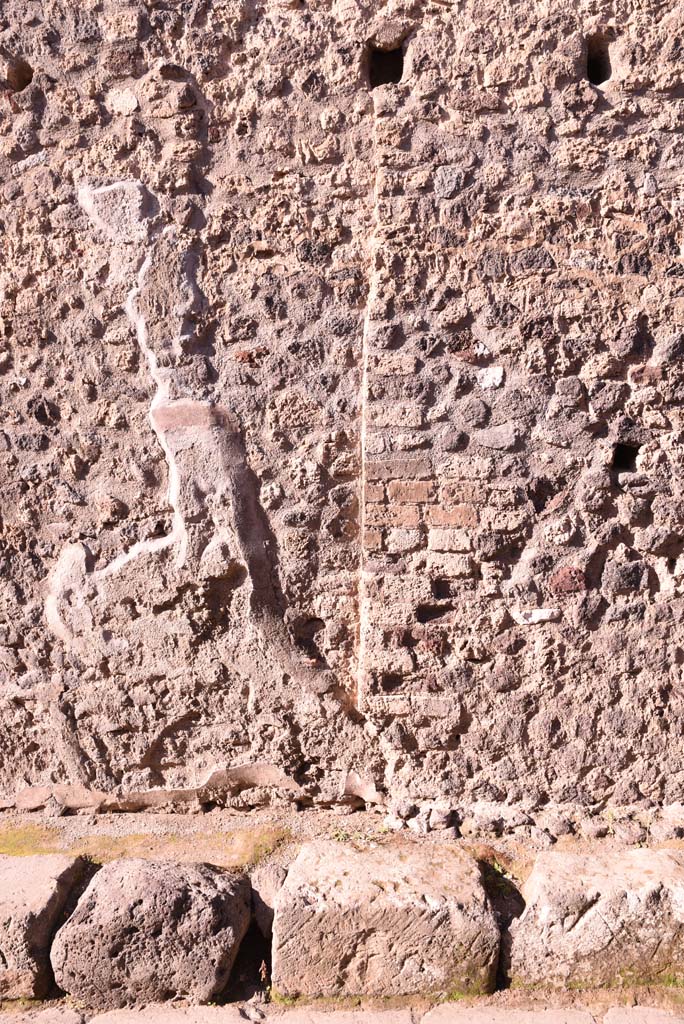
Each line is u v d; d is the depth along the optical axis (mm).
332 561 3221
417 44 3039
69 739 3375
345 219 3133
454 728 3182
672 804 3164
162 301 3188
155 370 3215
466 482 3088
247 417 3203
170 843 3223
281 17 3125
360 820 3262
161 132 3176
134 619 3303
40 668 3375
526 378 3064
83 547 3309
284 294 3160
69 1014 2748
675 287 3029
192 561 3230
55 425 3295
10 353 3297
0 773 3426
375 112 3057
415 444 3080
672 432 3066
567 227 3031
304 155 3129
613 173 3020
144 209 3180
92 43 3182
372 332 3072
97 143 3201
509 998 2729
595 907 2719
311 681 3250
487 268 3039
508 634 3135
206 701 3314
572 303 3033
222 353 3201
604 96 3016
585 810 3176
